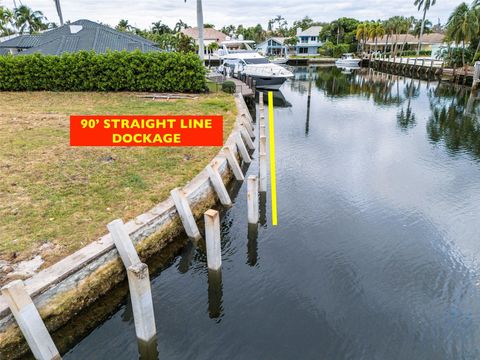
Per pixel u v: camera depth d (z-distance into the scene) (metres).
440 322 5.95
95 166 10.16
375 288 6.75
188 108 18.42
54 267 5.51
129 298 6.34
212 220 6.46
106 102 19.88
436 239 8.35
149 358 5.31
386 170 12.94
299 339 5.63
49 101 19.92
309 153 14.99
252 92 24.80
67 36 27.88
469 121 20.98
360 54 67.50
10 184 8.68
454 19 40.94
